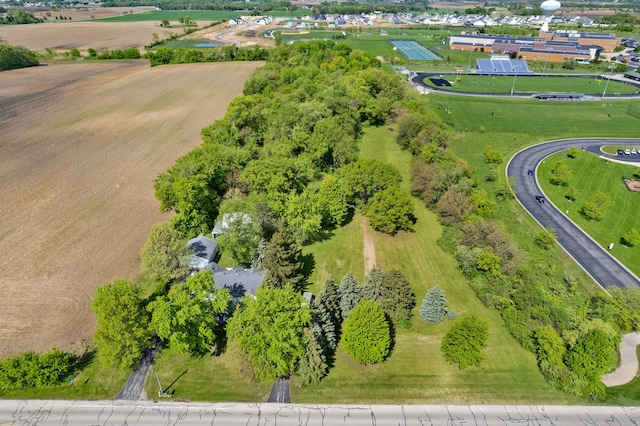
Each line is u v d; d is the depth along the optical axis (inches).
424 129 4734.3
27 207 3703.3
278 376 2118.6
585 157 4859.7
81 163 4589.1
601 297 2618.1
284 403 2047.2
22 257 3041.3
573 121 6171.3
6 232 3336.6
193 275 2267.5
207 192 3363.7
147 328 2122.3
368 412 2005.4
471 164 4758.9
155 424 1932.8
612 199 3971.5
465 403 2058.3
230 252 2832.2
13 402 2028.8
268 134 4603.8
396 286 2522.1
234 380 2161.7
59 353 2154.3
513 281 2780.5
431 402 2060.8
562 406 2044.8
